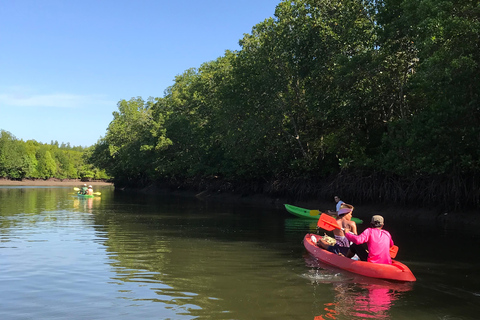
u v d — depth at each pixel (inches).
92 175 5014.8
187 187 2234.3
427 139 727.7
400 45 859.4
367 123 1051.3
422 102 904.9
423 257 407.2
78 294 272.7
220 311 237.8
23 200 1349.7
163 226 664.4
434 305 253.4
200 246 467.5
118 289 284.4
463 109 660.1
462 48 610.9
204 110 1818.4
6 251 427.5
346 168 1067.3
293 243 494.6
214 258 397.1
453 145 713.0
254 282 305.6
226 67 1567.4
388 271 315.0
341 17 1039.0
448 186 802.2
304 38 1084.5
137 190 2778.1
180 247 459.8
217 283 302.2
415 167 840.3
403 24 800.3
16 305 249.8
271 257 404.2
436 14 629.9
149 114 2497.5
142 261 380.5
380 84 939.3
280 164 1378.0
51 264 365.1
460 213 783.7
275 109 1224.8
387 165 888.3
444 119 685.3
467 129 688.4
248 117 1348.4
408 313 237.5
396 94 972.6
